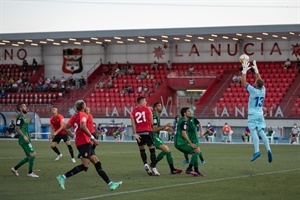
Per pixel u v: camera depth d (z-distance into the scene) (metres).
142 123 26.75
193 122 27.28
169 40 82.12
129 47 85.38
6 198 19.94
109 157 38.62
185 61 83.12
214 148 51.16
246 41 80.50
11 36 82.19
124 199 19.42
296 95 72.62
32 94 82.50
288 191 21.36
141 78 81.62
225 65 80.88
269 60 79.69
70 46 87.69
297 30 71.62
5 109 75.19
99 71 85.56
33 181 24.86
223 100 74.31
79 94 81.31
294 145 57.62
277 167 30.94
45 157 39.25
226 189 21.89
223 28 74.00
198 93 86.25
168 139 65.25
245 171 28.66
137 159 36.88
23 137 26.58
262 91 26.86
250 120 27.14
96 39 81.69
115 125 72.56
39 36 81.06
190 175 26.75
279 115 69.12
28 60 89.44
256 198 19.72
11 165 32.53
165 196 20.11
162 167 30.64
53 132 35.28
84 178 25.64
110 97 79.69
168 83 80.00
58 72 88.19
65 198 19.84
